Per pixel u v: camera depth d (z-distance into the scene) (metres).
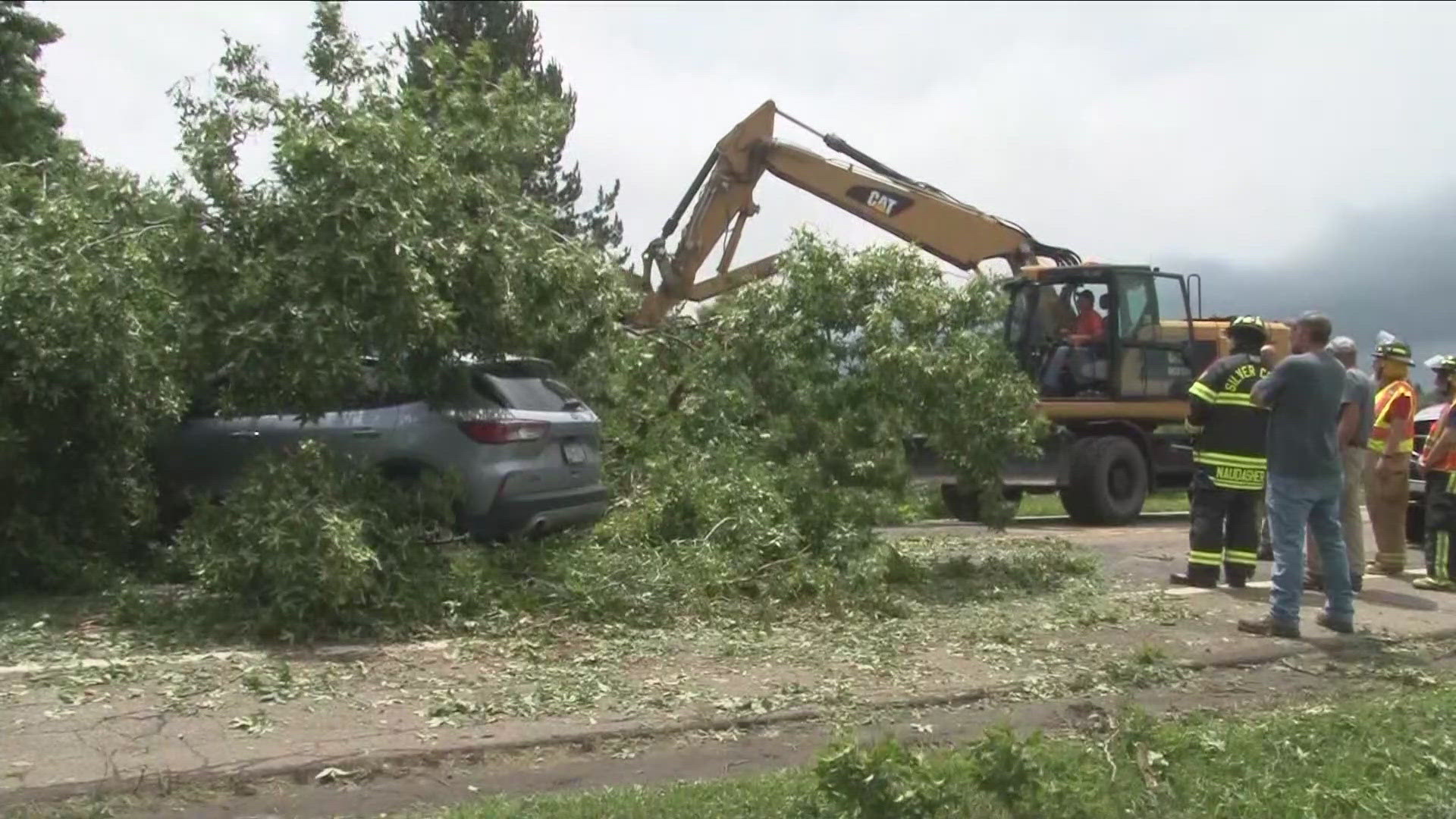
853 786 4.59
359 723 6.27
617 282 10.60
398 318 8.52
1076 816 4.80
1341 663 8.03
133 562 10.02
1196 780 5.22
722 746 6.16
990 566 11.03
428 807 5.26
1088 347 16.88
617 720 6.42
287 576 7.82
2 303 8.55
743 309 10.88
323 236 8.35
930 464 14.77
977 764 4.78
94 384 9.08
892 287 10.52
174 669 7.11
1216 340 18.17
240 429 10.41
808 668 7.53
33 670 7.01
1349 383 10.27
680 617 8.78
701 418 11.22
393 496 8.77
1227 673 7.74
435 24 30.92
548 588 8.84
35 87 18.16
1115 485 16.55
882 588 9.52
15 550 9.12
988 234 17.92
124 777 5.40
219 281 8.57
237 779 5.48
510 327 9.63
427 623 8.23
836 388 10.49
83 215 9.10
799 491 10.17
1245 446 10.28
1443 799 5.13
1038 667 7.62
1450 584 10.66
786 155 17.69
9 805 5.11
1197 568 10.44
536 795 5.32
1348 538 10.44
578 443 10.49
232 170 8.65
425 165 8.86
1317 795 5.09
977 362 10.37
